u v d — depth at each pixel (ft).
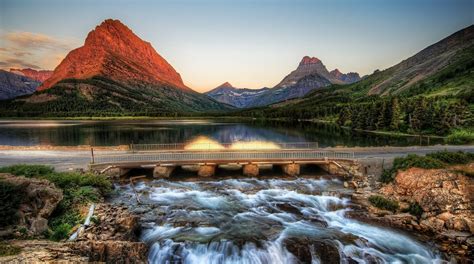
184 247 58.44
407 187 84.99
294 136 299.99
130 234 59.98
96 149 142.41
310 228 68.23
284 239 62.03
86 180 82.12
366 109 371.35
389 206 79.66
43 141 250.16
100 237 55.06
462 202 72.74
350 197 86.84
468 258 57.52
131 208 77.10
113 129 395.96
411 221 71.77
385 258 57.62
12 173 75.66
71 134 316.40
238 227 67.77
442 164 89.10
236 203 83.87
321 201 85.56
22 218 53.83
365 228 69.41
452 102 332.60
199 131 380.78
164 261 56.13
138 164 110.11
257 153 136.77
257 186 101.14
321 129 391.04
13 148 140.15
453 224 68.80
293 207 81.46
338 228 68.90
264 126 486.38
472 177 78.79
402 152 132.57
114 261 49.42
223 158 123.34
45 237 53.26
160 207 79.00
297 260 56.03
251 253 57.21
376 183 97.60
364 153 131.44
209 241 60.39
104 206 70.44
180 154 132.67
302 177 112.88
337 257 57.06
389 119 322.55
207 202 84.33
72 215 63.41
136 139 276.41
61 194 66.03
